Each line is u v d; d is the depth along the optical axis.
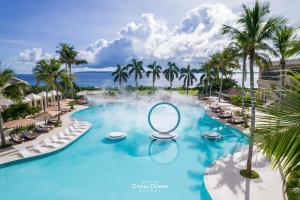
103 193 12.02
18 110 22.94
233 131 23.34
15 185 12.92
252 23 12.04
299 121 3.34
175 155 17.30
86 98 44.62
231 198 10.30
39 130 21.77
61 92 38.12
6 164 14.91
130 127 25.58
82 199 11.50
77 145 19.36
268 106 3.68
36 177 13.81
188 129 24.64
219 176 12.49
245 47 13.34
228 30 12.94
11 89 17.88
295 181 4.42
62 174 14.20
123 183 13.05
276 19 11.50
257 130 3.63
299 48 5.35
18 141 18.30
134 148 18.83
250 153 12.34
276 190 10.92
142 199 11.42
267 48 12.74
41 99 31.98
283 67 19.45
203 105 38.34
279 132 3.40
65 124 25.31
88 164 15.68
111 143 20.00
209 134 21.03
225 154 17.34
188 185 12.80
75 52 41.94
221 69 37.12
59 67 27.34
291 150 3.22
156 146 19.30
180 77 58.91
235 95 37.31
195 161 16.20
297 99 3.48
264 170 13.13
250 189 11.05
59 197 11.69
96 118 30.23
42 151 16.70
